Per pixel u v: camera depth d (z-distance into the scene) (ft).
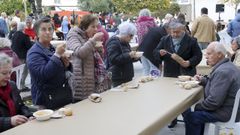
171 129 16.08
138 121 9.14
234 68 12.25
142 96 11.85
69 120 9.23
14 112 10.09
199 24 29.68
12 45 22.33
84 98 12.34
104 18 51.80
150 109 10.26
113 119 9.30
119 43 14.73
